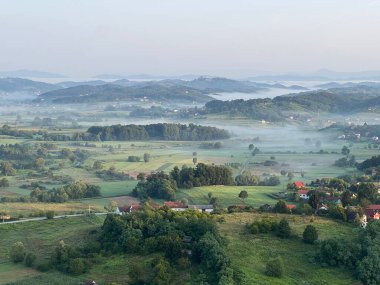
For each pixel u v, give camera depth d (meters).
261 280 97.12
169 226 122.06
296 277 100.94
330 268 105.75
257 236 123.19
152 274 102.25
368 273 99.75
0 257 128.38
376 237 112.12
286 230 122.38
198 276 99.88
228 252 110.44
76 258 113.56
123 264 112.25
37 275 112.56
